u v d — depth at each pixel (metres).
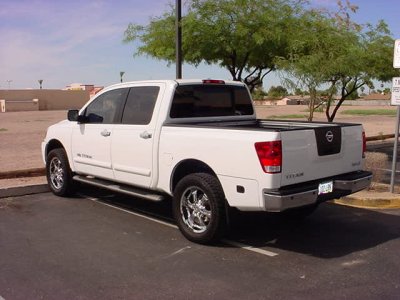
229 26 11.18
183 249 6.13
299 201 5.68
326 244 6.36
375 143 19.66
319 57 10.45
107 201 8.77
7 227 7.11
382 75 11.95
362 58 11.12
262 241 6.49
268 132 5.55
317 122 7.27
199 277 5.20
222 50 11.66
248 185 5.70
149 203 8.61
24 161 13.02
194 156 6.27
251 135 5.68
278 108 64.69
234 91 7.83
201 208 6.24
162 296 4.72
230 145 5.84
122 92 7.64
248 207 5.75
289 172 5.67
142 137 7.00
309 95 11.98
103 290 4.86
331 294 4.75
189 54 11.89
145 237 6.63
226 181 5.92
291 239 6.58
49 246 6.24
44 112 63.03
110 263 5.62
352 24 11.62
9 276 5.22
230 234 6.79
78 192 9.46
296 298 4.66
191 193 6.38
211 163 6.07
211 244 6.28
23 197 9.10
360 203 8.42
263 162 5.53
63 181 8.89
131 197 9.08
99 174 7.97
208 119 7.36
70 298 4.67
